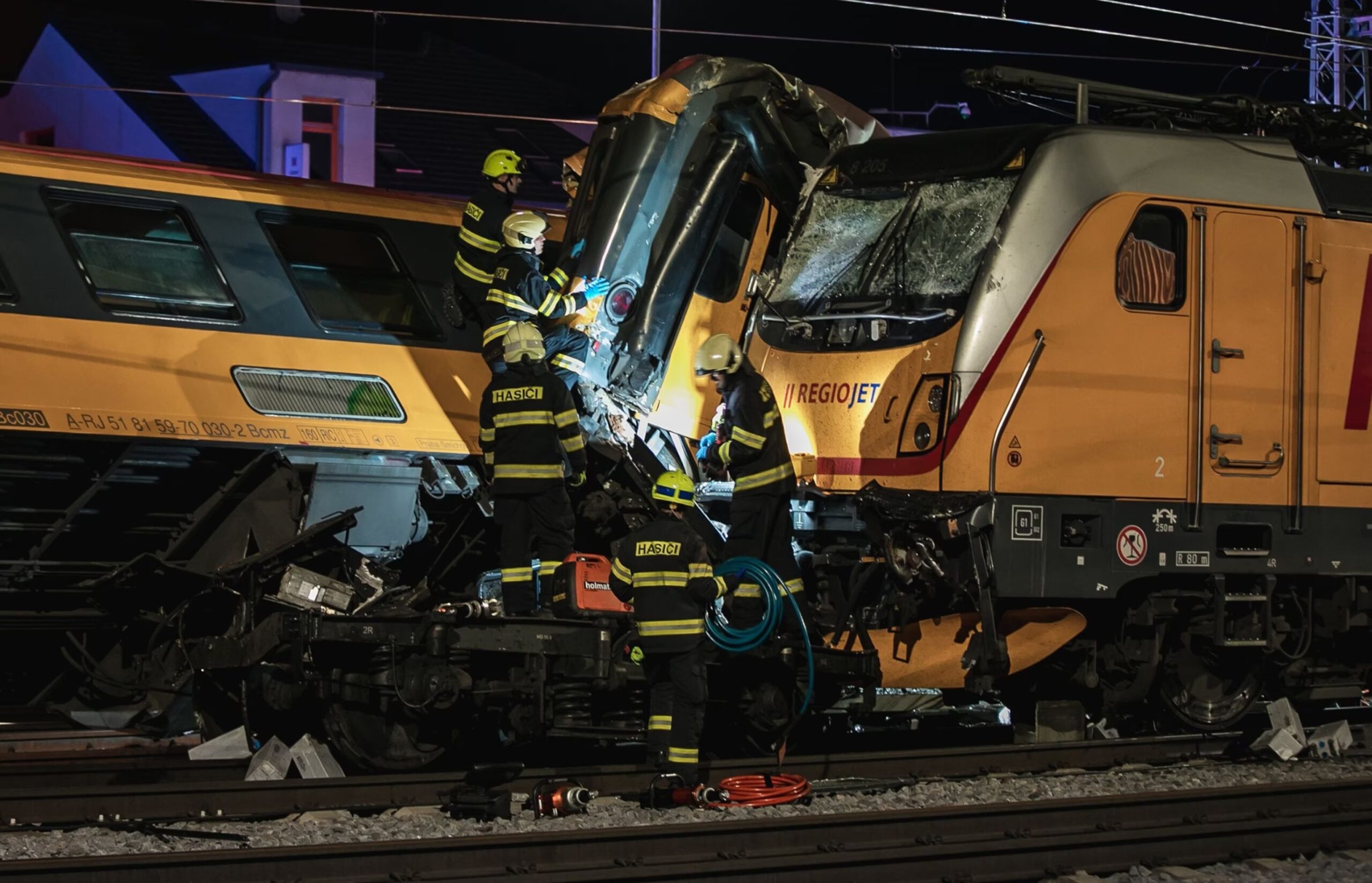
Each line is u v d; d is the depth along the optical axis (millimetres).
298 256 28672
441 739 24922
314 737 25125
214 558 26906
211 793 20484
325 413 27656
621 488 28078
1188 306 26562
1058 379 25359
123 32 86438
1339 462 28078
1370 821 20500
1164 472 26297
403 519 28219
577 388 27875
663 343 27859
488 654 24625
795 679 25703
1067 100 29047
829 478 26516
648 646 22469
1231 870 18578
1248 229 27188
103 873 15852
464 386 29188
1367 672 30422
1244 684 28656
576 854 17656
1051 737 27859
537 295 26469
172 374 26406
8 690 30875
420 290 29406
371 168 84000
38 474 25656
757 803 21672
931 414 25281
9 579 26359
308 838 19047
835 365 26781
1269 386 27328
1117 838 18812
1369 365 28438
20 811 19641
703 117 27812
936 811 19609
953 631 25938
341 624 22984
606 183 27297
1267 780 24703
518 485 24891
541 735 24375
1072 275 25516
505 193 27781
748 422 25516
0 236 25781
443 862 17062
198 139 82438
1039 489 25141
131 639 28141
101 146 83125
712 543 27719
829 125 29281
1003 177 26016
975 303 25156
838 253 27625
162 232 27438
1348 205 28312
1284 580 28172
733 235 29203
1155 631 27203
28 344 25375
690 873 16766
